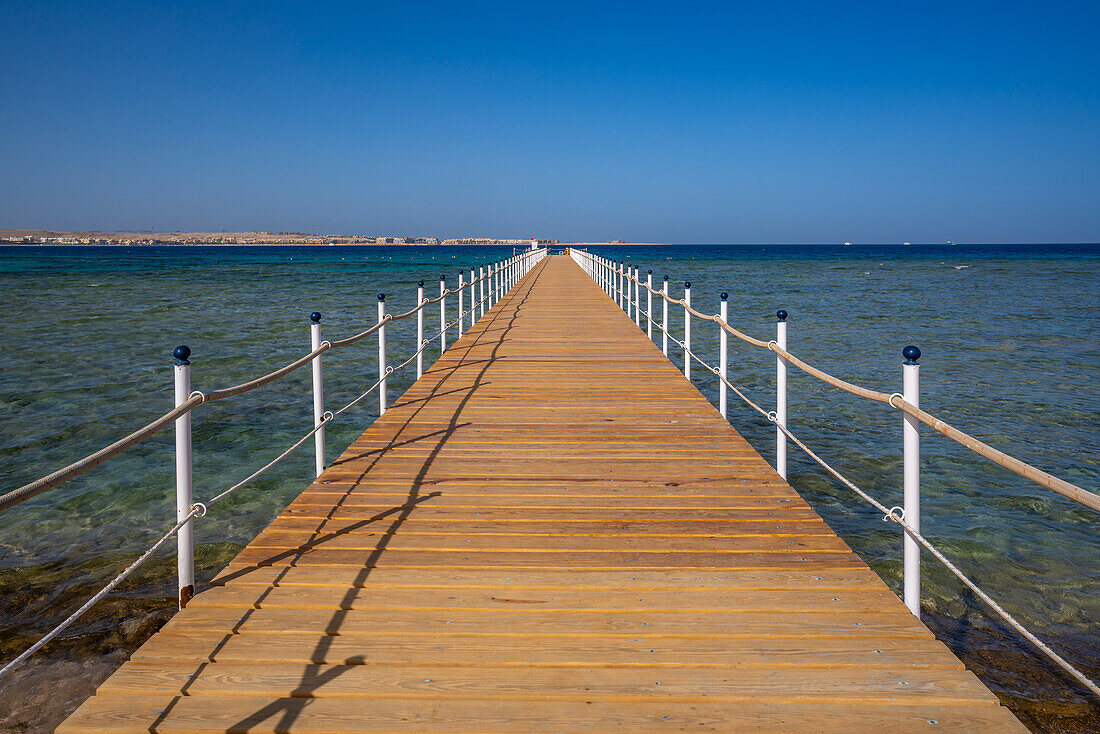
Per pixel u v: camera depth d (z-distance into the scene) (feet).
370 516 15.25
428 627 10.78
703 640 10.43
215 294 110.22
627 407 25.12
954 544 19.33
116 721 8.58
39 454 27.81
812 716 8.71
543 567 12.84
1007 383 41.68
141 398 37.45
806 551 13.51
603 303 63.77
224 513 21.48
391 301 97.14
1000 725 8.51
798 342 59.41
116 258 334.44
